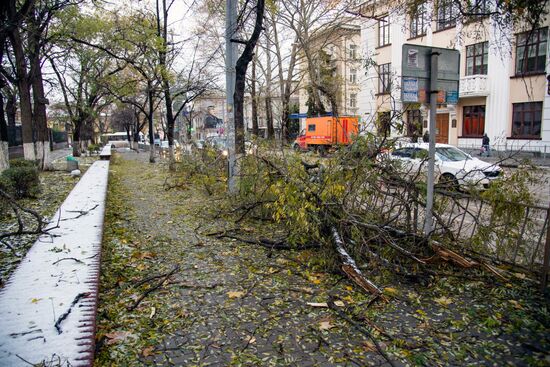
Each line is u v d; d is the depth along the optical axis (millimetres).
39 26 15719
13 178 10266
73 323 2982
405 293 4184
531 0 6367
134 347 3227
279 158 7445
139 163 24141
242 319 3697
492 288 4230
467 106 25656
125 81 23812
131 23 18062
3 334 2824
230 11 10180
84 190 9531
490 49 21859
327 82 23719
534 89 21484
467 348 3133
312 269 4910
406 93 4680
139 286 4473
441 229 5348
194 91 23328
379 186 5500
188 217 7996
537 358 2979
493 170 6273
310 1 22438
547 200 6492
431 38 25344
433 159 4855
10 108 29250
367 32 29125
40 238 5203
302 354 3117
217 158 11297
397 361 2992
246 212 7480
